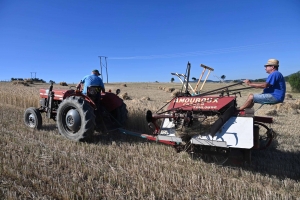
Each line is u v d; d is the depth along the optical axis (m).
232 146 4.33
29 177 3.97
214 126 4.51
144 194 3.60
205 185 3.93
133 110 8.20
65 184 3.73
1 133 6.57
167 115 5.13
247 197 3.59
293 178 4.41
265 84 4.58
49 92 7.32
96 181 3.92
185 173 4.34
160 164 4.73
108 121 6.98
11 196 3.38
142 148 5.71
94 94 6.52
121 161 4.78
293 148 6.15
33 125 7.31
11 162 4.49
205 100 4.92
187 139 4.89
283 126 9.12
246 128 4.34
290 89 46.88
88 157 4.98
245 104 4.79
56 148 5.46
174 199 3.51
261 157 5.39
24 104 11.64
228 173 4.47
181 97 5.31
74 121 6.06
